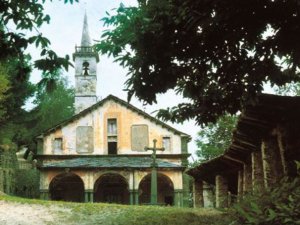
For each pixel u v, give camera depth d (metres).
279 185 6.09
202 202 21.91
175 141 41.00
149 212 13.36
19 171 44.44
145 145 41.00
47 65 8.18
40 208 14.95
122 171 38.50
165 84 9.06
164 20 8.27
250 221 5.06
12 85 34.50
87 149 40.94
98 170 38.44
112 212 13.75
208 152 35.72
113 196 42.22
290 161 9.13
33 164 51.81
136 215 12.86
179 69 8.88
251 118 10.15
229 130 35.00
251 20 7.40
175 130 41.06
